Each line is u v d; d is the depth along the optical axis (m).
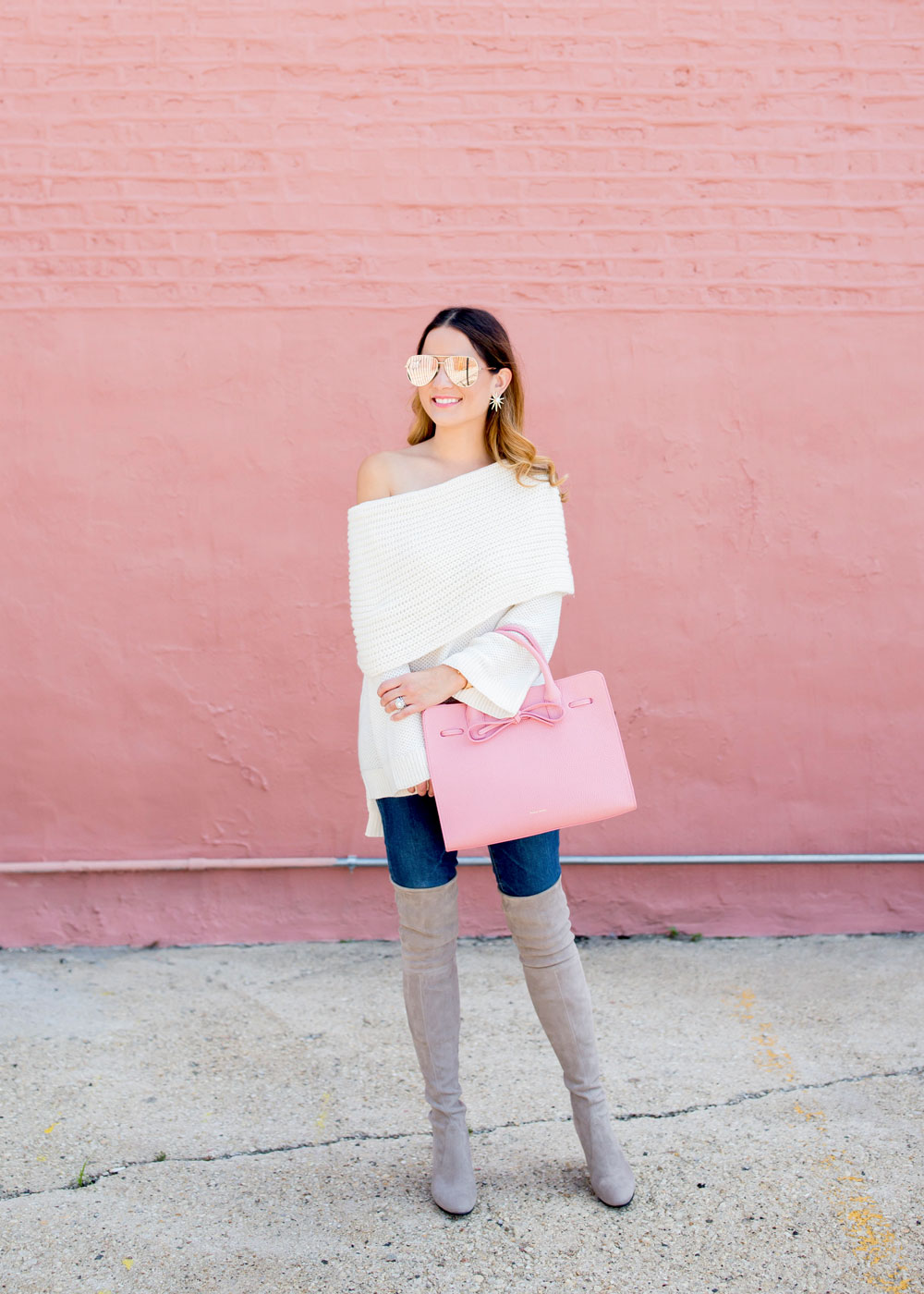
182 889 3.62
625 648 3.63
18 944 3.59
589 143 3.58
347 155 3.56
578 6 3.58
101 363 3.54
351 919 3.65
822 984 3.29
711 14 3.59
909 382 3.63
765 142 3.60
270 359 3.56
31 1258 2.04
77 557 3.55
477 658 2.12
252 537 3.58
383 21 3.56
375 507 2.20
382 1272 2.01
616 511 3.62
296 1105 2.60
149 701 3.58
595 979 3.33
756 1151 2.38
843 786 3.67
